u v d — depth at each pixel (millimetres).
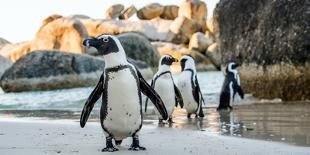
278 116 10117
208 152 5730
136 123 6090
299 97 14461
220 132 7820
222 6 17969
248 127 8430
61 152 5844
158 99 6328
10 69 29094
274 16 15250
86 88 27234
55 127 8773
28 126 8969
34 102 18109
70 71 29188
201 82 26609
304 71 14250
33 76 28672
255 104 13758
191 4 67938
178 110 12922
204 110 12703
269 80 15164
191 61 11078
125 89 5961
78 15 65938
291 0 15023
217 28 18359
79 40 48594
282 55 14695
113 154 5766
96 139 7051
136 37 39344
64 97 19969
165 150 5945
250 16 16375
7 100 20156
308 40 14188
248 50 16078
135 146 6109
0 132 7961
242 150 5855
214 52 52281
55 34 50688
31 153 5762
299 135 7164
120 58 6023
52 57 29359
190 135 7480
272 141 6605
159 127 8828
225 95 12438
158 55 41250
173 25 64375
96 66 30156
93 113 12281
